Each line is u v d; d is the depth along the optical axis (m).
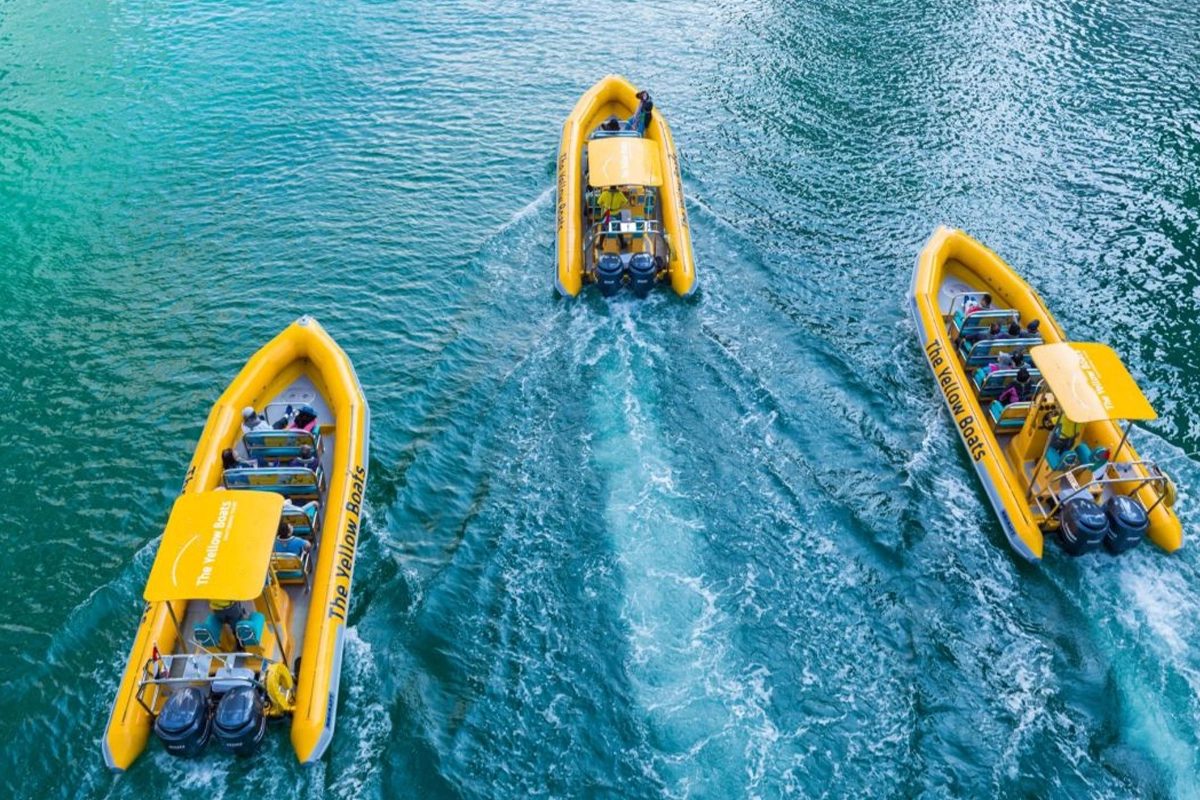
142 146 26.58
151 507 16.81
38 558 15.93
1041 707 13.49
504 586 15.05
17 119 27.70
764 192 24.38
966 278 20.70
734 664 13.91
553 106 28.27
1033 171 25.22
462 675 13.87
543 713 13.37
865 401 18.45
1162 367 19.34
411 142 26.66
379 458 17.44
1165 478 15.37
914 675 13.87
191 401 18.88
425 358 19.67
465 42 31.75
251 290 21.58
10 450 17.81
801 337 19.88
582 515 16.16
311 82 29.50
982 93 28.58
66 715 13.63
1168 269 21.88
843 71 29.84
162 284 21.78
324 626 13.76
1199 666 13.98
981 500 16.58
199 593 12.30
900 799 12.38
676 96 28.56
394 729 13.24
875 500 16.50
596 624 14.47
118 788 12.48
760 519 16.09
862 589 15.04
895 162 25.61
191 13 33.69
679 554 15.48
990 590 15.09
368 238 23.05
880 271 21.77
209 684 12.98
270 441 15.72
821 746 12.94
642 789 12.47
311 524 14.99
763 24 32.53
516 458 17.30
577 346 19.67
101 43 31.81
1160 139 26.47
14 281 21.80
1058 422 15.85
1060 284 21.45
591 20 33.00
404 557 15.59
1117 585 15.12
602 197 21.92
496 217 23.80
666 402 18.34
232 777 12.60
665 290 21.02
